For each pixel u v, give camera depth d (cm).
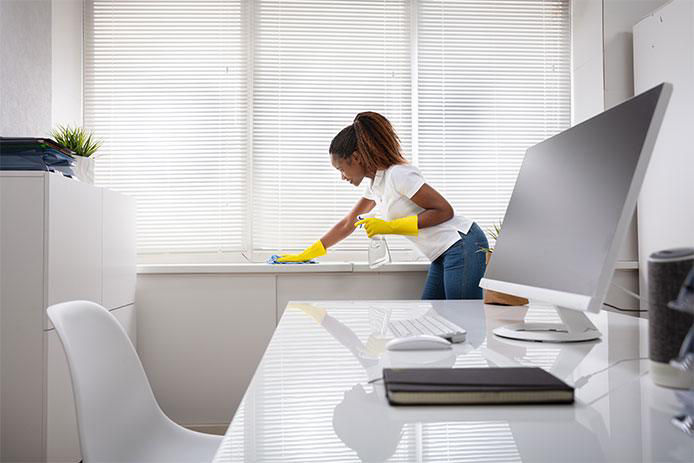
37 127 224
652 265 70
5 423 162
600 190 89
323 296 255
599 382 71
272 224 280
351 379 75
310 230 281
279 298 253
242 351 249
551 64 294
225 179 279
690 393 56
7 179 163
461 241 217
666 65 229
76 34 271
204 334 249
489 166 289
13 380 162
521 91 293
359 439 52
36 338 162
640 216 247
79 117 275
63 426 173
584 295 86
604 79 263
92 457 94
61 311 100
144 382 120
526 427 54
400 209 226
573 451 48
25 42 214
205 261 279
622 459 46
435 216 211
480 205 288
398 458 47
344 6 287
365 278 257
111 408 105
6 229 163
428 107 289
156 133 279
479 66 292
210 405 248
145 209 277
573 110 293
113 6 280
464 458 47
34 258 163
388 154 221
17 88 208
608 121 92
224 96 281
